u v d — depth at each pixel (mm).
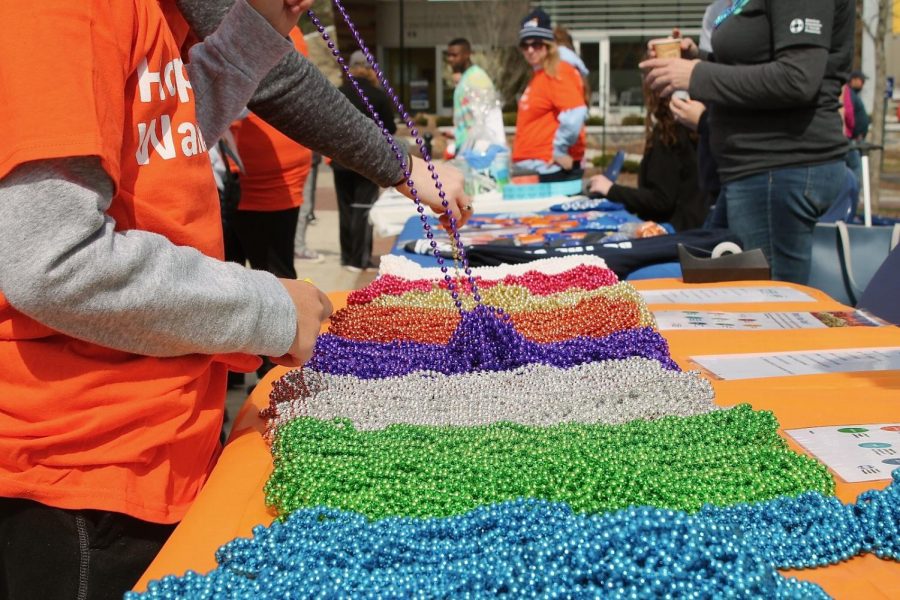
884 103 6746
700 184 3527
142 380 957
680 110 3451
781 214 2816
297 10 1180
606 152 14219
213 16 1288
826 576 805
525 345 1429
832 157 2760
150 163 963
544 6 14461
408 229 3365
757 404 1280
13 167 785
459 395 1270
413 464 994
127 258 842
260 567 818
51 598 968
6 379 940
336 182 6480
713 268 2307
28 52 795
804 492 910
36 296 806
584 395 1248
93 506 944
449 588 725
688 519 731
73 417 938
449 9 22391
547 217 3592
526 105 5648
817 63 2531
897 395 1301
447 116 21391
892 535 825
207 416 1055
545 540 760
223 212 3051
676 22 14289
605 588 688
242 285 963
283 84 1358
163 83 978
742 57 2703
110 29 868
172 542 908
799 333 1747
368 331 1594
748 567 685
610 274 1935
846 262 2691
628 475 935
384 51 23156
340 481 963
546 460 978
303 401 1223
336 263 6863
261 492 1026
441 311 1662
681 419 1114
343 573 757
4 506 973
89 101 809
